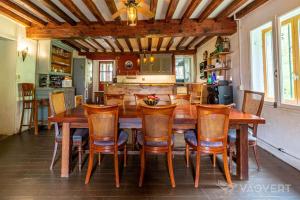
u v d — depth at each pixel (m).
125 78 9.45
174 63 9.77
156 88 6.46
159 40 7.67
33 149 3.73
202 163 3.04
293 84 3.20
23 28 5.09
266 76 4.05
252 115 2.57
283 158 3.20
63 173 2.62
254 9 4.11
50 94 2.85
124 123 2.59
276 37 3.43
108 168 2.89
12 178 2.57
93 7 3.94
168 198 2.12
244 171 2.52
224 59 5.81
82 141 2.79
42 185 2.40
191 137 2.67
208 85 6.11
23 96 4.91
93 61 10.10
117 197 2.15
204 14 4.50
